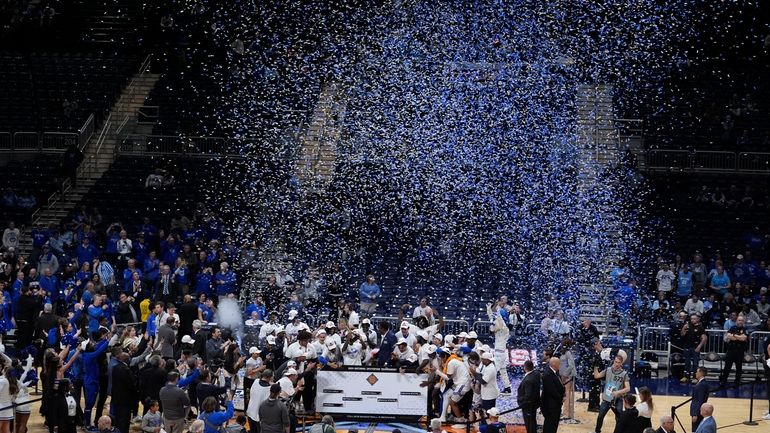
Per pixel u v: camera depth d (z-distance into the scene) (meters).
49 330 24.53
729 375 28.42
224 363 21.59
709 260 34.28
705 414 19.11
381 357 23.12
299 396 21.95
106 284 29.80
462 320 30.38
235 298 29.86
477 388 21.19
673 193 36.50
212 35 42.88
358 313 31.02
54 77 41.97
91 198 36.81
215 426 18.02
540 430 21.73
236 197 36.69
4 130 39.81
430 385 22.12
